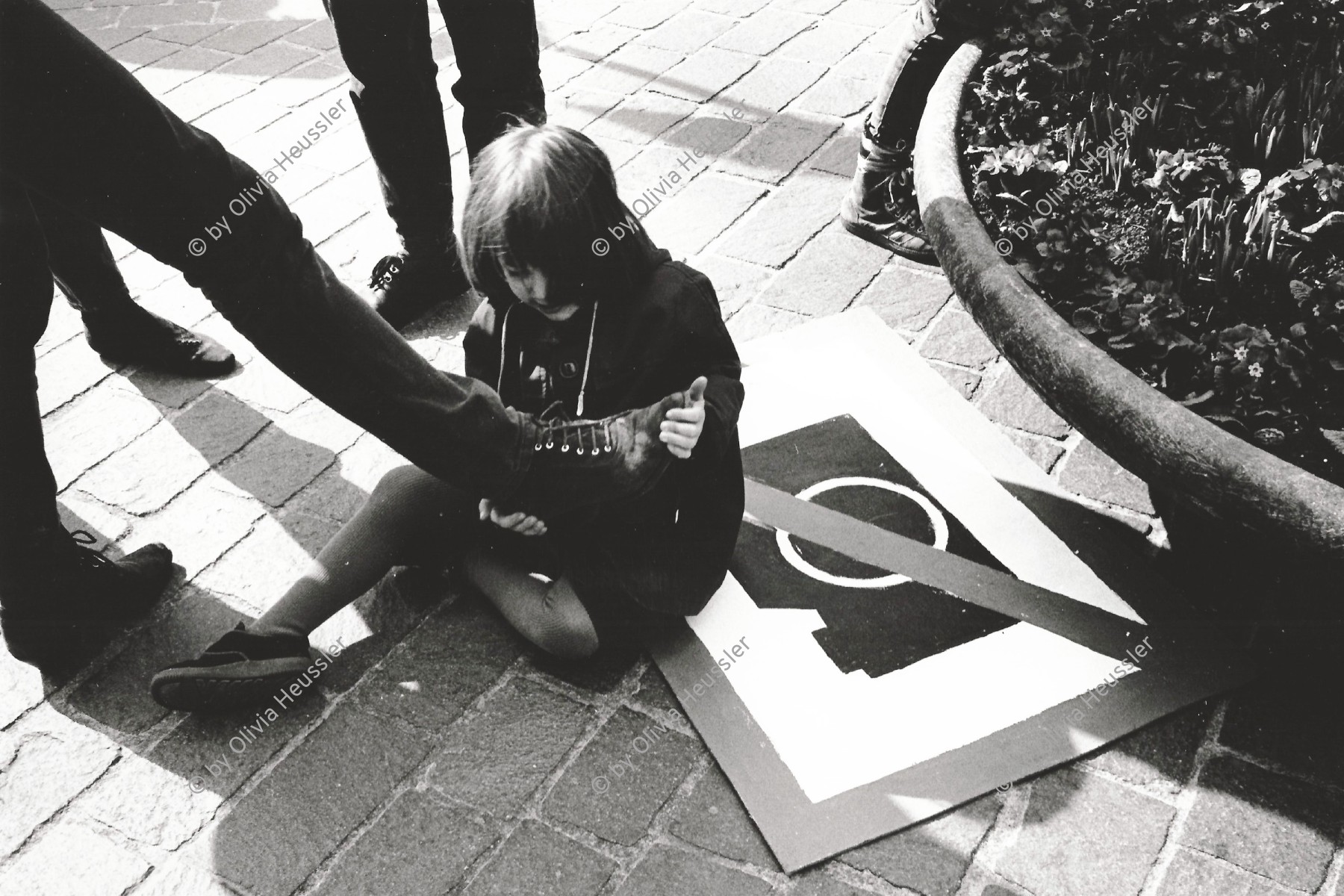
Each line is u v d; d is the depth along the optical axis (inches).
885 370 111.9
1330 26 101.6
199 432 110.4
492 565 87.9
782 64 163.6
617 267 71.3
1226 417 74.9
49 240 103.1
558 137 66.1
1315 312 77.4
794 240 130.6
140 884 74.9
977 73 101.2
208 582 95.7
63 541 85.0
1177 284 83.0
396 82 106.4
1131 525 95.3
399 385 67.7
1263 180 93.7
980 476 99.9
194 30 184.7
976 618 87.5
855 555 93.0
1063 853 73.1
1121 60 99.8
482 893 73.0
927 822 75.1
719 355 76.2
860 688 83.1
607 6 182.9
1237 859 72.3
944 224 84.9
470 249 69.9
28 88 56.3
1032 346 75.3
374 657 88.1
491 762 80.6
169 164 60.9
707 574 84.4
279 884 74.3
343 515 101.5
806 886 72.1
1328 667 81.3
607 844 75.2
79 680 88.2
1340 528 61.7
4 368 74.0
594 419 77.7
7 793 80.7
